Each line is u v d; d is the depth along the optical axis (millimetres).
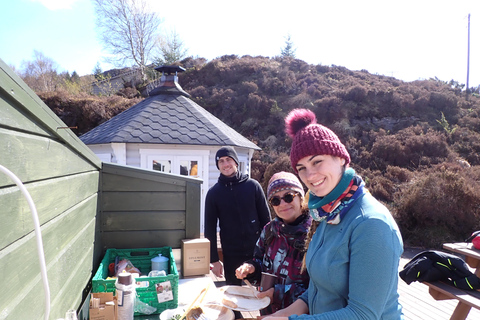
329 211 1286
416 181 9688
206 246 2793
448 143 14641
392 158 13602
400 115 17578
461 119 16578
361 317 1104
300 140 1283
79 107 15758
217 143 7172
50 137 1511
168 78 8992
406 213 8703
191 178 2963
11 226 1062
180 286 2533
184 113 8109
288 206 2021
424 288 4688
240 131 17859
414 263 3285
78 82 24453
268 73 22719
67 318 1442
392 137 14734
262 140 17172
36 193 1307
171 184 2936
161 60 27734
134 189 2871
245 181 3209
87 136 8289
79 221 2035
